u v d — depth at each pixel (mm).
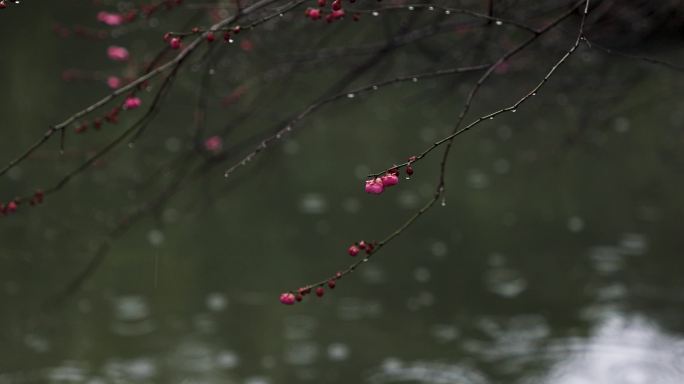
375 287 7227
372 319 6605
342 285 7266
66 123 2514
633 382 5520
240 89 4473
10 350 5832
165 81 2725
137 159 9016
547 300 6922
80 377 5508
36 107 10250
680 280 7207
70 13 9531
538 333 6312
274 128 4086
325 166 10492
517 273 7516
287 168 10289
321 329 6426
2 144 9242
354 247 2320
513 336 6289
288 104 5648
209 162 3869
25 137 9461
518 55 5160
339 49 4176
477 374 5730
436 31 3857
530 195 9625
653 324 6438
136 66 4199
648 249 8008
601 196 9547
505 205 9297
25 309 6395
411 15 3947
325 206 9141
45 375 5523
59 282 6891
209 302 6797
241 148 3908
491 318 6629
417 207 9258
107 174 8797
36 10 11703
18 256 7184
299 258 7766
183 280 7160
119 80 3826
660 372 5672
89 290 6828
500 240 8273
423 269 7598
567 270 7531
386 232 8477
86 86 10820
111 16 3531
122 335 6148
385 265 7715
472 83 6031
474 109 12062
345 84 3857
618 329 6371
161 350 5949
